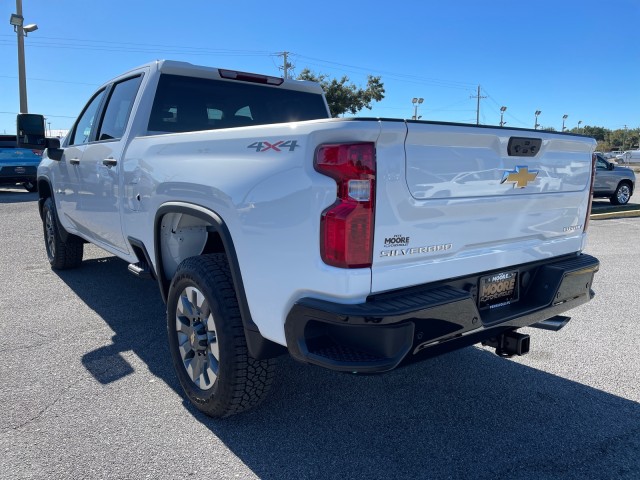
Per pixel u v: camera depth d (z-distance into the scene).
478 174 2.67
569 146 3.23
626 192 17.17
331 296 2.29
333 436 2.95
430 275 2.54
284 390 3.50
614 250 8.67
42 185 6.46
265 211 2.52
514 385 3.63
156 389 3.46
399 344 2.27
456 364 3.98
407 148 2.36
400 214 2.37
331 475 2.60
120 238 4.25
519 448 2.87
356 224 2.25
